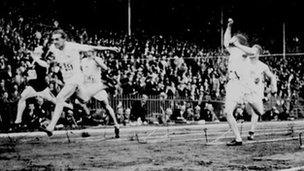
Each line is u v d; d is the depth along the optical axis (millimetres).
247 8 40812
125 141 9133
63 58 8695
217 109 23500
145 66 22016
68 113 14148
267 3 41969
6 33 19719
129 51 24469
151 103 19625
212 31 38781
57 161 5902
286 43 43219
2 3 24281
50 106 13891
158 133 11352
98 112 16109
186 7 38031
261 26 42594
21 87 14719
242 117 20125
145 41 27203
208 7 38656
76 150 7277
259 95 9133
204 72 26359
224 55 30438
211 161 5934
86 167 5352
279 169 5223
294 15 43281
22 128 12922
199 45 37969
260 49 9797
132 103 18734
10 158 6203
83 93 8992
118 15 34656
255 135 11273
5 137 9531
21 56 18078
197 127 13641
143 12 36656
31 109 13562
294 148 7730
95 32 28891
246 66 8766
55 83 14391
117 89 18594
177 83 22516
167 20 37625
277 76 29875
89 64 9453
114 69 20578
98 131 10836
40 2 27344
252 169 5238
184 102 20609
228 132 11781
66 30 25875
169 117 19078
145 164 5633
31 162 5785
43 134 10125
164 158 6227
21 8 25562
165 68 23266
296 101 29312
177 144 8430
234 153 6910
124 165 5539
